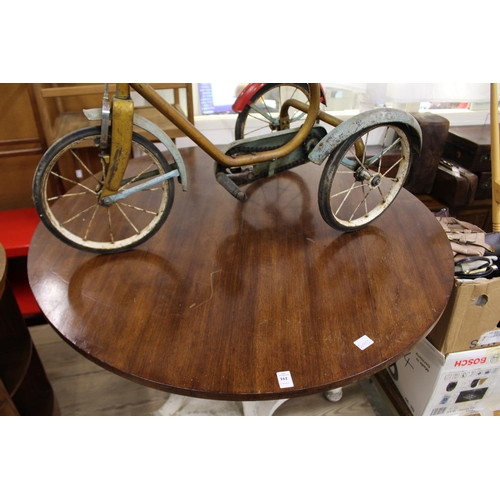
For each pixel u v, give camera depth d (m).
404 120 0.89
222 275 0.87
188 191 1.21
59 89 1.31
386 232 1.01
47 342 1.58
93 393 1.40
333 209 1.11
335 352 0.69
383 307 0.78
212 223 1.05
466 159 1.69
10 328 1.12
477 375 1.12
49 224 0.86
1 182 1.56
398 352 0.69
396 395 1.31
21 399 1.19
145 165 1.33
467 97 1.57
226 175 1.05
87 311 0.78
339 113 1.83
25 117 1.42
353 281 0.85
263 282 0.84
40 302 0.80
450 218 1.27
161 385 0.65
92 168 1.64
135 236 0.94
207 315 0.76
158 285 0.84
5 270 0.88
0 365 1.06
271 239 0.99
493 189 1.19
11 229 1.40
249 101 1.28
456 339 1.04
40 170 0.80
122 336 0.72
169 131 1.47
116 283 0.84
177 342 0.71
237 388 0.63
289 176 1.32
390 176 1.72
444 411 1.21
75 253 0.93
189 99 1.47
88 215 1.07
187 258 0.92
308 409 1.35
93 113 0.82
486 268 1.04
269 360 0.68
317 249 0.95
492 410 1.26
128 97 0.80
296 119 1.35
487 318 1.01
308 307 0.78
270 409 1.15
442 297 0.80
